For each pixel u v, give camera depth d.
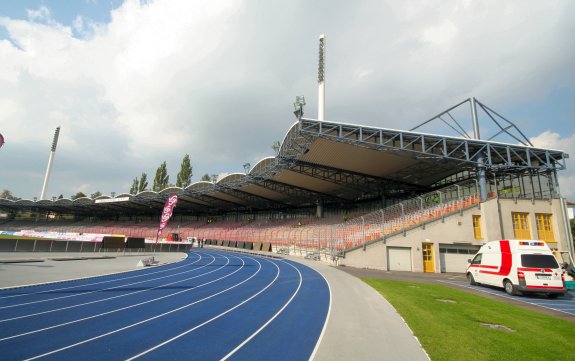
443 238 24.36
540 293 14.20
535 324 8.71
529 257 13.85
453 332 7.66
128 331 7.70
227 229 59.09
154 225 76.19
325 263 27.27
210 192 51.94
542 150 26.67
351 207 44.25
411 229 24.41
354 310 10.13
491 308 10.65
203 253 39.00
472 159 26.70
